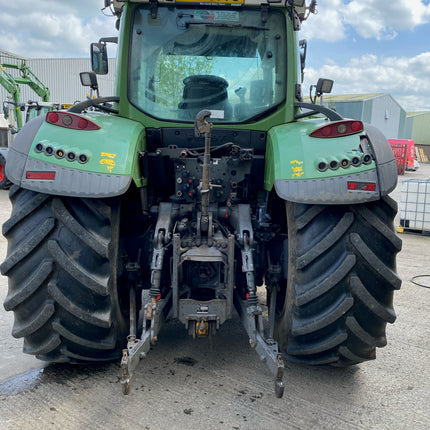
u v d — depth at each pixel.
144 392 2.51
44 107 12.13
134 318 2.63
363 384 2.68
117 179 2.26
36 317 2.33
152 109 2.98
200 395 2.49
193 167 2.72
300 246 2.35
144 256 2.85
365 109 36.38
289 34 2.96
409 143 25.61
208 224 2.51
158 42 2.97
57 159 2.23
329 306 2.33
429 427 2.27
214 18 2.96
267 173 2.78
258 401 2.45
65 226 2.28
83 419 2.25
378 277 2.32
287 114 2.99
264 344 2.29
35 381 2.61
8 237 2.38
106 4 3.22
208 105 2.98
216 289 2.60
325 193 2.23
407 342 3.32
